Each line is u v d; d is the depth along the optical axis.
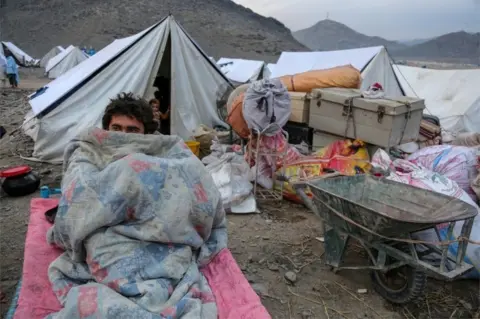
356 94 5.75
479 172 4.68
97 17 74.94
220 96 8.35
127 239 2.30
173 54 7.47
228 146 6.18
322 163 5.21
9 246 3.91
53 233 2.69
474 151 4.95
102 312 1.93
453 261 3.16
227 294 2.46
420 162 5.08
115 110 2.81
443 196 3.29
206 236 2.71
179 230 2.39
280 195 5.35
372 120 5.35
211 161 5.76
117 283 2.12
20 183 5.11
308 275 3.64
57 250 2.73
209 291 2.42
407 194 3.55
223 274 2.65
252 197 5.14
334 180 3.70
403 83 11.13
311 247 4.17
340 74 6.74
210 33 74.94
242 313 2.30
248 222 4.75
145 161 2.41
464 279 3.63
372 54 10.74
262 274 3.63
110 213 2.25
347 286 3.49
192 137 7.48
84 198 2.30
